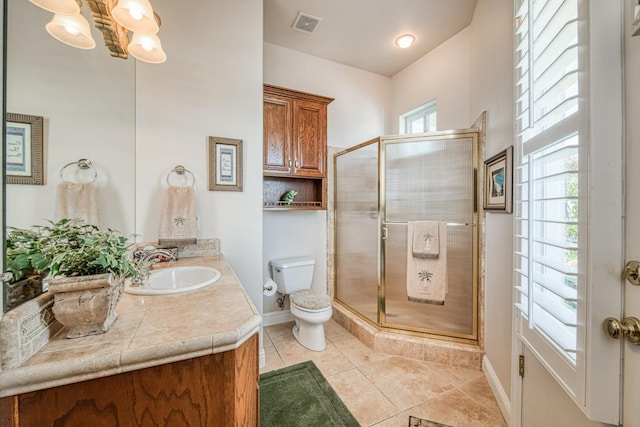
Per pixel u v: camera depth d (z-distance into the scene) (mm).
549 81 1024
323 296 2270
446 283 1995
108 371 600
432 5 2047
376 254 2256
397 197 2182
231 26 1850
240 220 1896
